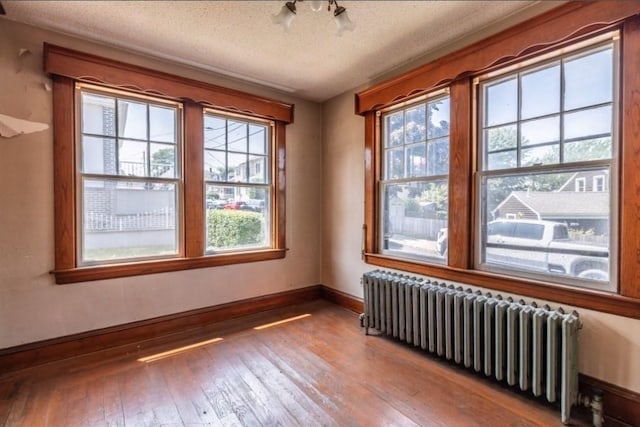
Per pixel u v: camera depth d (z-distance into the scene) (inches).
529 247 86.6
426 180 111.5
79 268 99.0
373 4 82.0
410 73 108.7
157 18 88.2
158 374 88.6
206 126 124.7
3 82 88.4
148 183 112.9
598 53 74.2
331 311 139.9
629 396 69.1
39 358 93.4
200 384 83.8
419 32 95.3
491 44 88.0
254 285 136.9
